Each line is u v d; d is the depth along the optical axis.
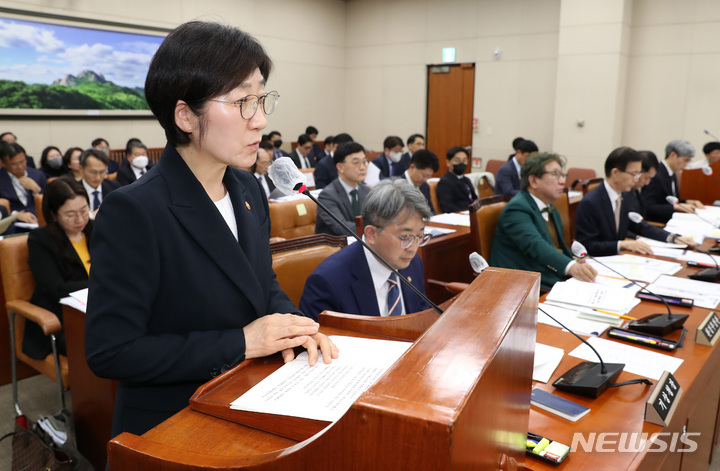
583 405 1.16
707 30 6.64
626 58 7.07
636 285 2.06
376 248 1.52
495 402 0.50
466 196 4.73
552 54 7.82
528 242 2.48
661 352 1.45
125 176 4.89
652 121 7.13
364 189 3.77
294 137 9.28
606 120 7.02
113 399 1.80
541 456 0.96
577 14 7.03
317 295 1.52
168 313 0.85
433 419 0.37
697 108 6.83
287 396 0.66
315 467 0.45
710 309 1.78
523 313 0.62
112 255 0.80
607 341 1.53
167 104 0.80
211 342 0.80
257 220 0.99
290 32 8.95
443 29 8.76
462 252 3.24
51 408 2.56
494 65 8.34
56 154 5.84
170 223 0.83
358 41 9.76
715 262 2.36
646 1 6.94
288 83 9.05
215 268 0.86
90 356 0.79
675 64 6.88
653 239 3.05
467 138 8.79
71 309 1.90
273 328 0.80
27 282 2.29
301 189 0.92
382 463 0.40
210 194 0.91
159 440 0.62
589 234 3.01
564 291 1.89
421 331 0.84
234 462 0.52
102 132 6.89
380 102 9.66
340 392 0.66
